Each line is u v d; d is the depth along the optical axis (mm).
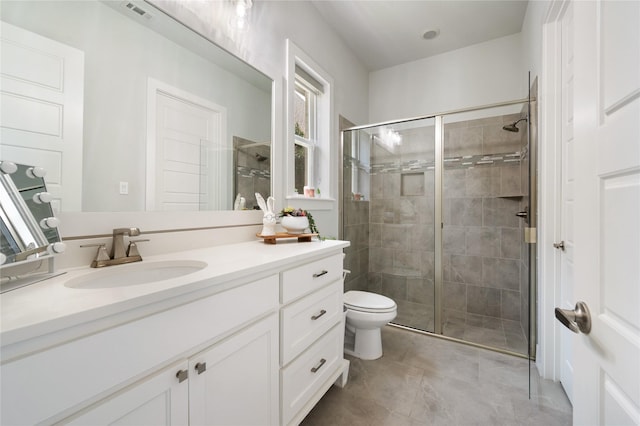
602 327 544
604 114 545
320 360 1297
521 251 2330
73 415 517
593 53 586
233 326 847
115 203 987
